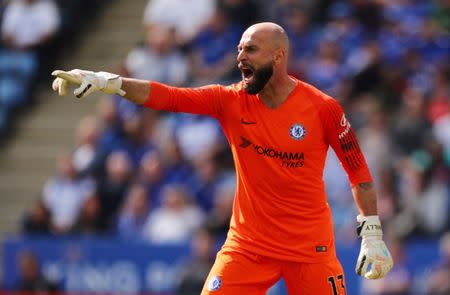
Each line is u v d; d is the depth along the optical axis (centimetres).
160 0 6688
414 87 5906
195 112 2703
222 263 2739
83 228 5703
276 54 2639
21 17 6981
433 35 6184
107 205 5778
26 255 5528
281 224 2697
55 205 5878
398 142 5422
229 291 2717
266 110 2672
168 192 5409
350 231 5169
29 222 5869
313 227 2711
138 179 5806
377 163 5312
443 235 5075
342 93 5806
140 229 5522
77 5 7244
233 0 6406
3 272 5625
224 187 5512
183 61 6344
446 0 6400
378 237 2695
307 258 2708
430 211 5109
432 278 4725
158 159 5684
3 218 6438
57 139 6712
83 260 5478
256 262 2711
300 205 2697
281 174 2669
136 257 5372
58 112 6812
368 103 5809
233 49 6312
